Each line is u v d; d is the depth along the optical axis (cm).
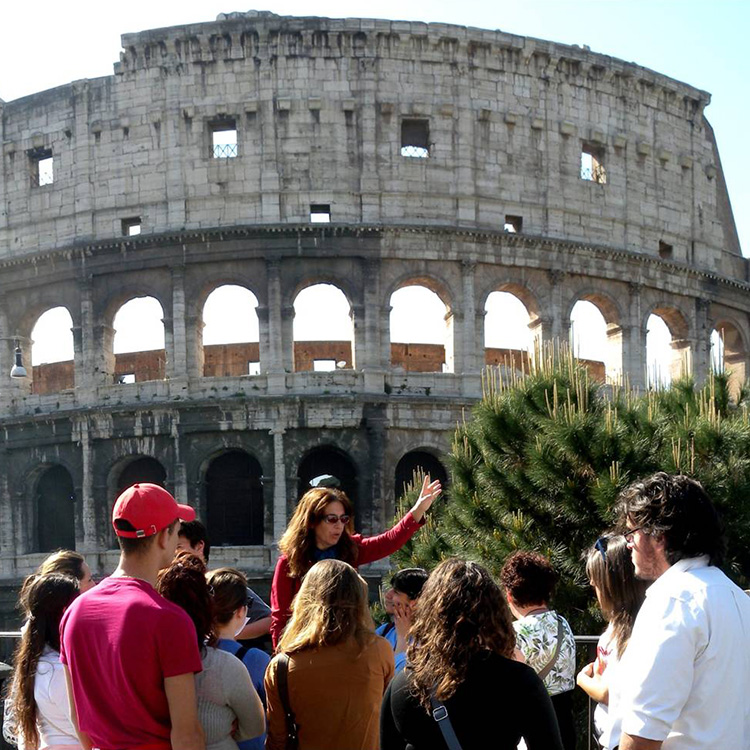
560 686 1594
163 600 1209
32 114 7538
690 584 1004
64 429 7031
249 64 7156
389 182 7112
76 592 1559
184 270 7031
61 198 7375
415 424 6881
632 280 7550
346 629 1302
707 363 7938
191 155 7156
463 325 7081
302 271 6994
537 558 1664
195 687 1279
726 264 8331
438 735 1065
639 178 7794
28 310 7406
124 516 1245
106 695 1169
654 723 952
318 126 7106
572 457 3147
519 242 7188
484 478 3456
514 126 7369
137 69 7275
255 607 1967
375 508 6744
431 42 7212
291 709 1301
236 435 6825
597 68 7644
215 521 7012
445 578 1120
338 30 7131
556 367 3612
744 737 985
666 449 3188
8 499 7175
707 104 8256
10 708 1680
